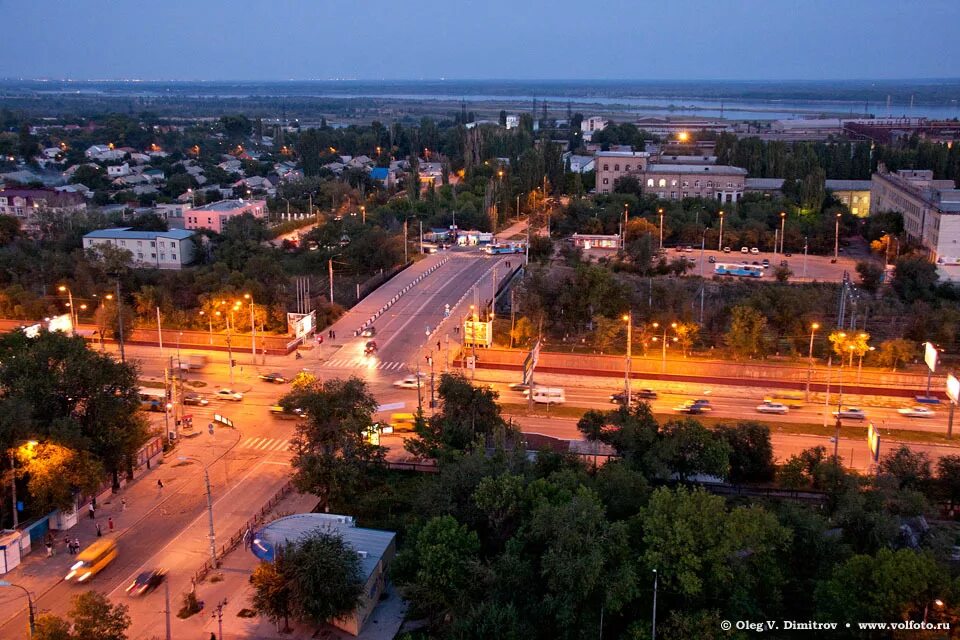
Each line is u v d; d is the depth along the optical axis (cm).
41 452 7806
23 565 7525
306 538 7000
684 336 13288
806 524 7025
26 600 6975
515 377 12688
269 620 6694
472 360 12850
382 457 8925
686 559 6462
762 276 18512
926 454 8881
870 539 7050
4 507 8050
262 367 13038
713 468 8469
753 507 6750
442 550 6700
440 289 17788
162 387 12012
